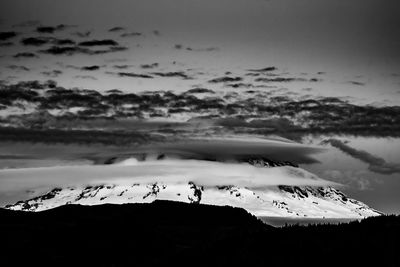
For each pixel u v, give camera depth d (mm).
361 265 74562
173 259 101688
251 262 85000
